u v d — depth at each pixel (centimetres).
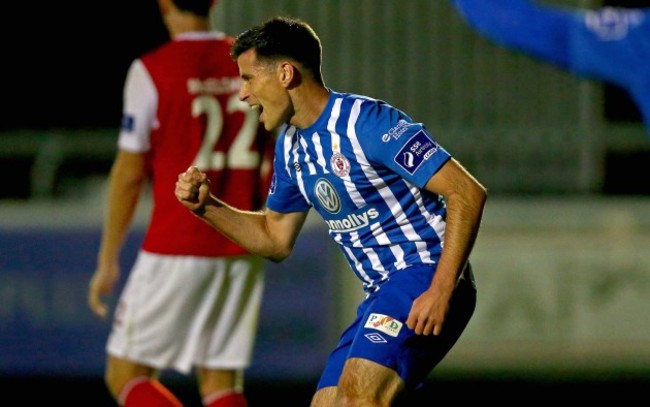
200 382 1877
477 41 2770
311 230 2377
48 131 4291
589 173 2756
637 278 2488
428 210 1384
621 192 3294
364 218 1384
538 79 2786
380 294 1379
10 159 3719
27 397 2934
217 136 1811
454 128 2775
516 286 2500
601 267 2489
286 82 1350
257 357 2358
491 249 2509
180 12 1808
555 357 2489
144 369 1841
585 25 2777
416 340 1349
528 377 2497
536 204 2638
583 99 2792
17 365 2342
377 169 1345
